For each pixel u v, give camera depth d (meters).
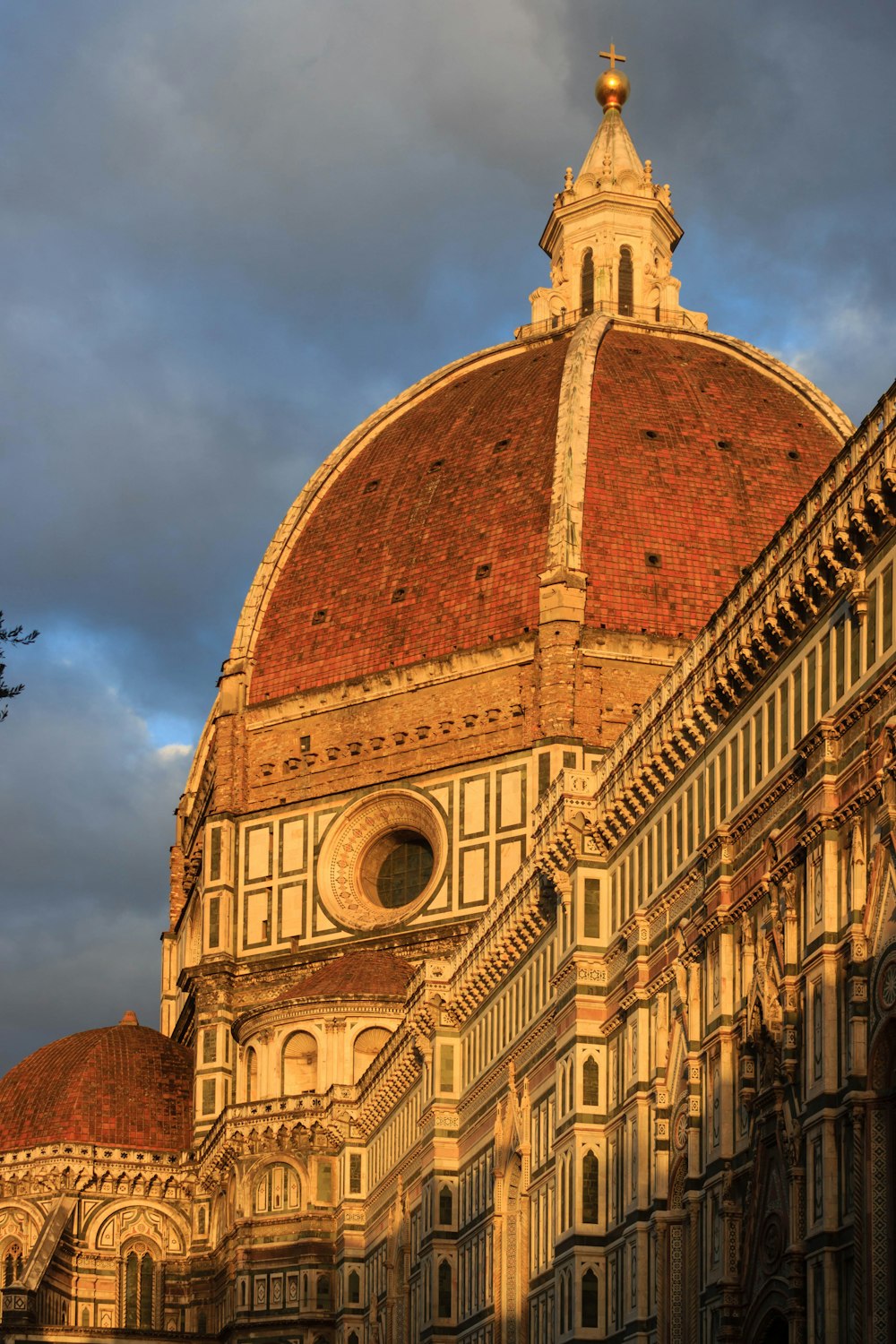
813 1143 75.06
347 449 183.00
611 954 101.19
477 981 121.75
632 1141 95.69
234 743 172.75
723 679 87.69
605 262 194.62
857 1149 71.19
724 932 85.44
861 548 76.06
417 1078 133.25
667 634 160.25
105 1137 167.00
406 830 165.12
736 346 182.62
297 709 170.75
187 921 189.62
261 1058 155.75
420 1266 128.38
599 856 103.81
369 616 170.62
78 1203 164.12
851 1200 72.00
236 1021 162.75
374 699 167.25
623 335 181.38
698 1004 88.88
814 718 79.69
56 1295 160.25
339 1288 146.38
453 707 163.25
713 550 164.00
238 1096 161.00
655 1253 92.00
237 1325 149.38
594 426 169.12
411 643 167.50
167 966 196.75
